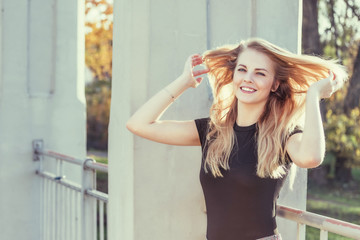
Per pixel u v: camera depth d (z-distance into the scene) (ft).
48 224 13.57
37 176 14.46
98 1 42.83
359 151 39.81
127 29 7.55
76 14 15.10
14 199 14.17
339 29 39.22
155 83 7.68
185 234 8.07
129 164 7.64
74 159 11.21
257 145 6.07
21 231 14.25
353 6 38.83
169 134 6.90
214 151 6.36
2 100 13.93
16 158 14.17
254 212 5.92
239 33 8.43
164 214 7.86
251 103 6.23
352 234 5.69
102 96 57.72
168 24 7.76
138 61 7.54
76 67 15.16
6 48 13.96
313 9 39.40
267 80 6.20
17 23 14.10
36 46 14.47
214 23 8.22
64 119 14.92
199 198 8.19
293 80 6.35
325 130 40.57
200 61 7.20
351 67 39.19
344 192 37.01
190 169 8.09
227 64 6.94
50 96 14.70
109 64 45.27
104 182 37.40
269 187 5.93
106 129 58.18
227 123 6.53
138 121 6.91
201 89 8.17
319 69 6.17
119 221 8.01
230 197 6.06
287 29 8.54
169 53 7.79
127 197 7.73
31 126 14.38
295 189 8.49
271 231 5.93
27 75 14.33
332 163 41.29
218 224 6.19
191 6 7.97
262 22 8.32
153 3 7.63
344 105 39.63
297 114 6.16
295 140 5.89
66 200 12.26
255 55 6.25
